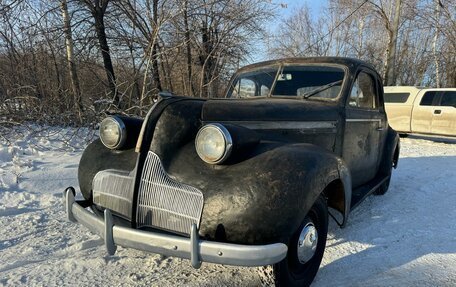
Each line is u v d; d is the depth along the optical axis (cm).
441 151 1009
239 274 304
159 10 980
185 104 271
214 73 1041
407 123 1284
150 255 335
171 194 247
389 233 393
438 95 1225
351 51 2702
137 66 1038
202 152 244
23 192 491
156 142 256
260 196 229
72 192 284
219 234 233
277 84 414
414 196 539
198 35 1053
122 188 267
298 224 236
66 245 355
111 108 868
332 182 300
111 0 1061
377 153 496
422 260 332
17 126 857
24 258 327
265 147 260
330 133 359
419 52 2842
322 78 399
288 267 262
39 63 988
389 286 287
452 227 413
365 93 445
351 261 331
